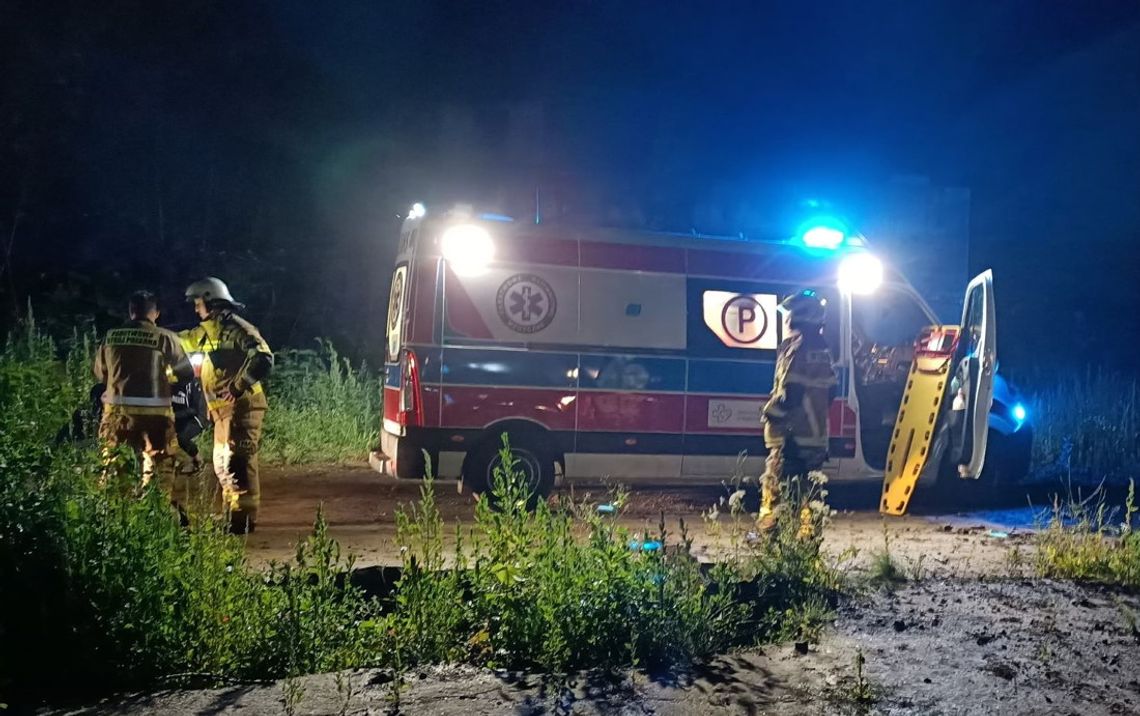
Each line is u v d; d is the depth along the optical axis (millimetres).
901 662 4664
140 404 6719
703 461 8820
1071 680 4508
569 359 8508
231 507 7254
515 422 8430
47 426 5379
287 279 16047
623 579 4781
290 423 11430
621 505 6488
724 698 4223
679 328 8773
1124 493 10234
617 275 8656
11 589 4418
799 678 4457
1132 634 5145
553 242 8539
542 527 5121
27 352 11062
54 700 4203
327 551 4953
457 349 8297
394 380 8602
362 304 16141
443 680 4395
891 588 5852
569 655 4590
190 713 4023
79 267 15438
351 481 9969
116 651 4398
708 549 6918
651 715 4055
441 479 8336
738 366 8898
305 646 4586
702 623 4816
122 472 5160
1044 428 12047
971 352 8383
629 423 8633
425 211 8547
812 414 7035
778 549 5895
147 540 4633
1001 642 4969
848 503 9383
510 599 4730
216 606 4684
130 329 6766
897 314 9586
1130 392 12859
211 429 10469
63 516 4602
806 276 9125
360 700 4148
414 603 4816
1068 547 6566
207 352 7238
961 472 8461
